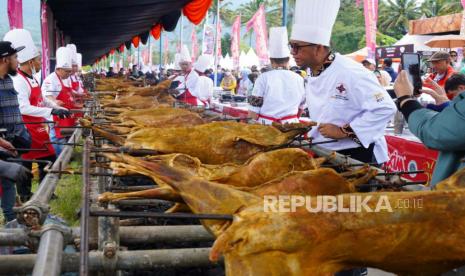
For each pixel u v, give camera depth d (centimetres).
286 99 588
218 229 192
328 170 230
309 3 381
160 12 1784
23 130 555
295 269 175
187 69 1096
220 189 201
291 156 278
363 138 372
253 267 172
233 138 354
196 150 350
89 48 3359
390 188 265
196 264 222
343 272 356
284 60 596
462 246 188
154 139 347
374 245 182
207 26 1752
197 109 606
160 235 251
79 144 352
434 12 4588
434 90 554
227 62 3083
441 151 254
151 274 298
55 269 171
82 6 1355
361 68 383
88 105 730
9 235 233
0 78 528
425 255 190
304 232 175
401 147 638
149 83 1361
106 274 244
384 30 4934
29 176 401
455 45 1024
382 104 371
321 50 388
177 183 207
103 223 234
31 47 670
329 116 391
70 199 707
